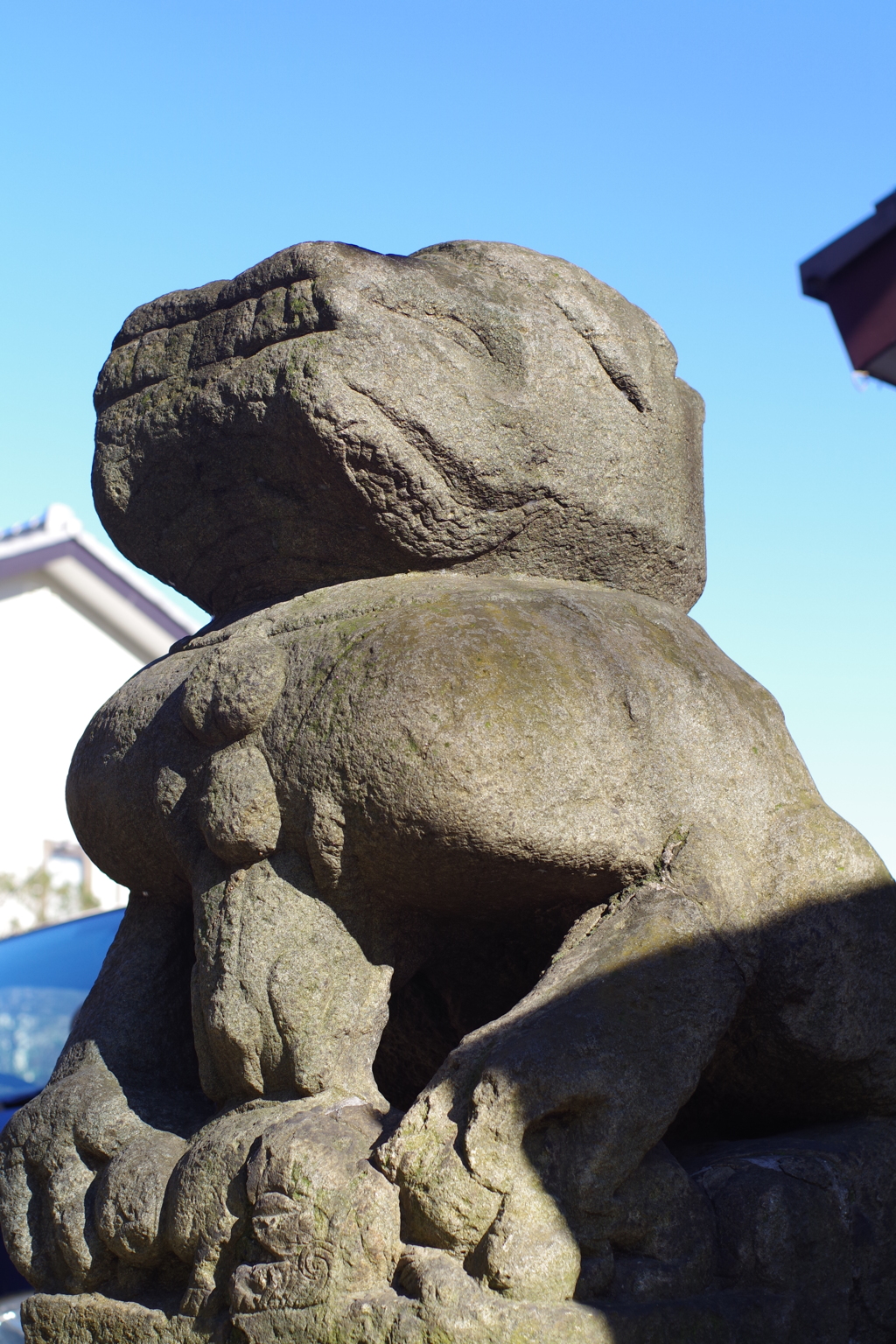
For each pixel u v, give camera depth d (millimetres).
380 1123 1759
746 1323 1627
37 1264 1933
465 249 2219
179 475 2268
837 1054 1928
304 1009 1817
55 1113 1985
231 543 2285
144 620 11266
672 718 1966
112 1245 1823
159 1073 2113
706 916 1882
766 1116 2078
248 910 1873
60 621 11078
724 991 1807
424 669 1791
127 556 2453
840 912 1951
